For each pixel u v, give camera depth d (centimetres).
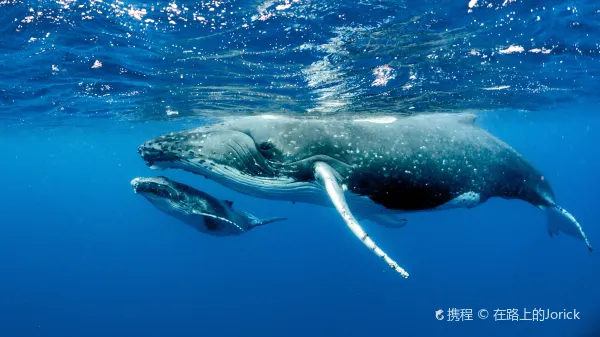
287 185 673
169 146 636
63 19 827
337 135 659
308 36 851
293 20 798
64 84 1305
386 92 1192
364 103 1301
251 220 690
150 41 912
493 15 798
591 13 817
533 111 2330
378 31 823
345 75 1055
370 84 1120
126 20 820
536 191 880
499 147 812
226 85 1185
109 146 4059
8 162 6512
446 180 713
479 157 760
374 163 662
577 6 786
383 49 909
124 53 992
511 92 1443
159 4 763
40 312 3662
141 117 1997
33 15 814
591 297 2800
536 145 6431
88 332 3147
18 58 1048
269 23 815
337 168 656
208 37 880
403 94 1222
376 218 881
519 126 3378
